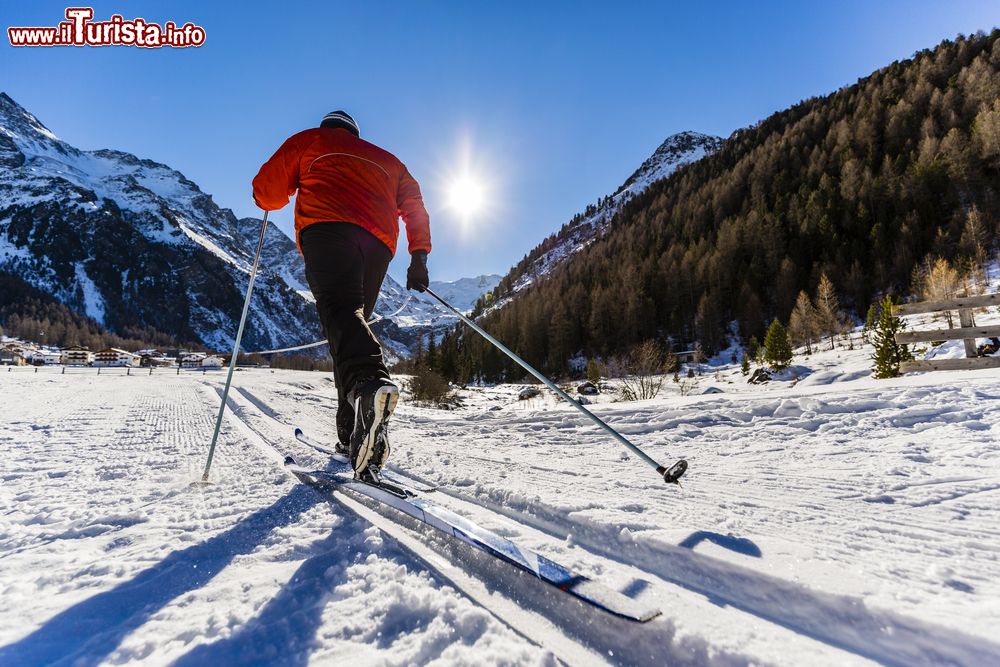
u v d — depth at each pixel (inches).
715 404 166.9
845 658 33.7
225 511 67.9
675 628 35.4
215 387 541.0
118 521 64.2
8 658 32.3
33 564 49.4
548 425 172.4
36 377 912.9
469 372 1888.5
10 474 98.0
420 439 151.9
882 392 148.9
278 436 153.0
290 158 84.6
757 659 31.9
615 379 1285.7
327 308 73.2
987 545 51.8
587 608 38.1
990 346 379.6
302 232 79.3
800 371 875.4
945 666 32.5
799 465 95.0
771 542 51.4
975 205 2140.7
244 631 35.5
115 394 409.1
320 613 38.3
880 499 70.1
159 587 43.5
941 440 104.3
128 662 31.8
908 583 42.6
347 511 65.9
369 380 63.7
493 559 47.9
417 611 38.6
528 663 31.9
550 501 69.8
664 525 58.8
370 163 82.7
